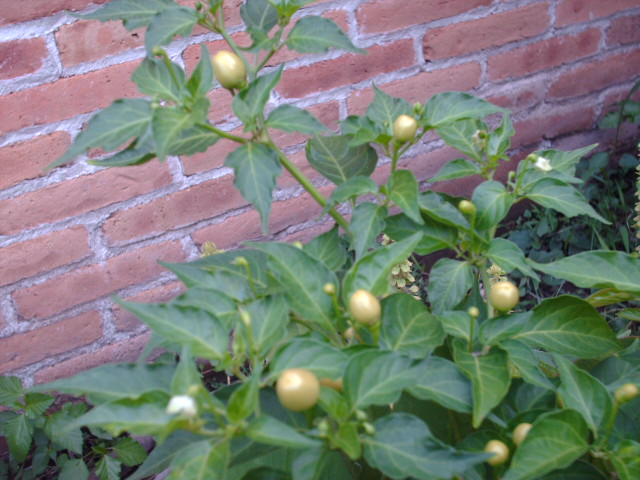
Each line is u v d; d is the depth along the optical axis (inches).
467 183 47.9
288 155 41.2
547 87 47.6
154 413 12.3
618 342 17.4
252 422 12.4
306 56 39.0
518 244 48.3
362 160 21.2
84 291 39.0
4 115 33.4
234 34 36.7
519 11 43.7
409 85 42.7
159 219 39.4
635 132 52.6
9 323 37.8
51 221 36.6
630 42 48.6
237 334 14.7
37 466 37.6
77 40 33.6
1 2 31.4
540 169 18.8
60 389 12.9
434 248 19.0
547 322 18.0
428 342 15.8
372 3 39.3
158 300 41.5
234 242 42.4
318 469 13.1
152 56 16.3
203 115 14.6
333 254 18.3
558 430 14.0
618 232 47.1
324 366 13.8
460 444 15.8
